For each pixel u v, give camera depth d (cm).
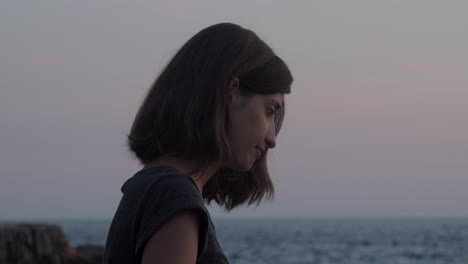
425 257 5575
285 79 212
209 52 206
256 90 207
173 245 186
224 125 204
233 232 13475
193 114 201
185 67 207
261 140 209
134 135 210
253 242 8431
